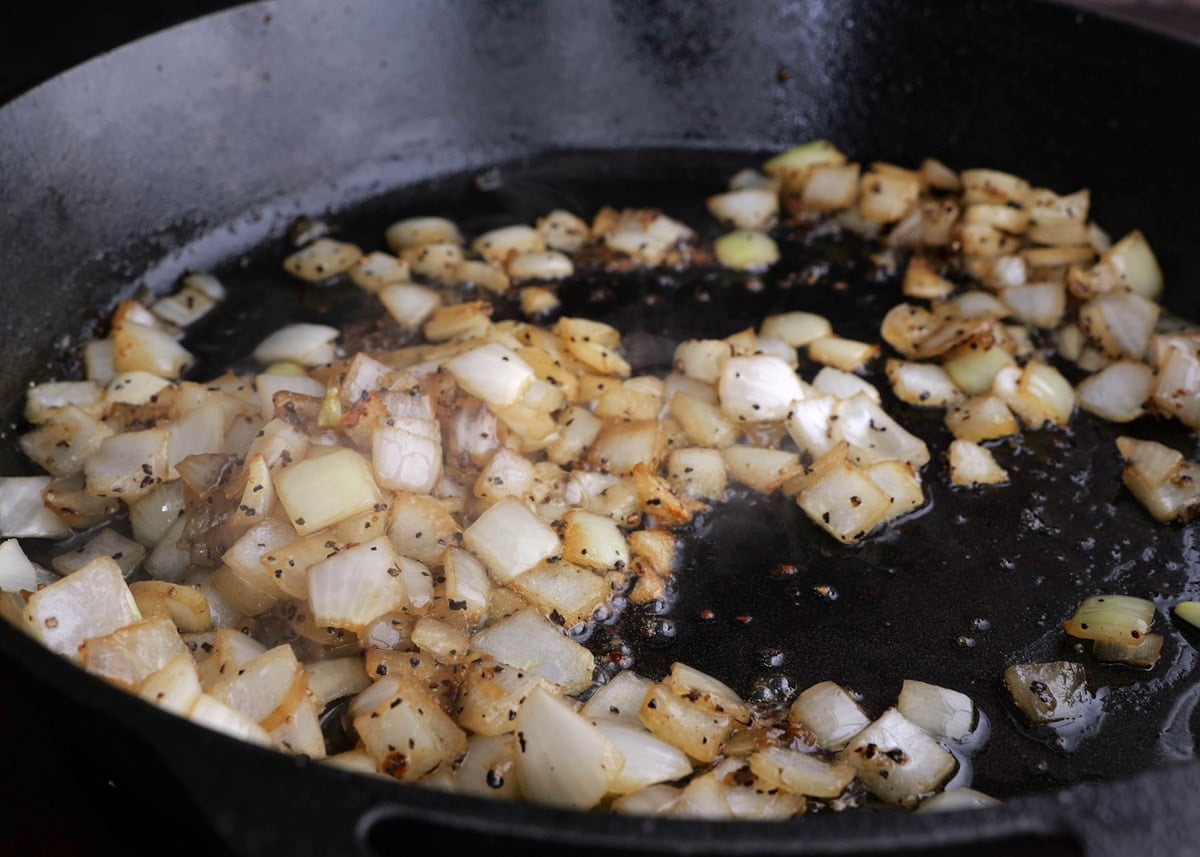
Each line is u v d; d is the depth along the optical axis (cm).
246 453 31
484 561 30
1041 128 39
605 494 31
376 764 26
